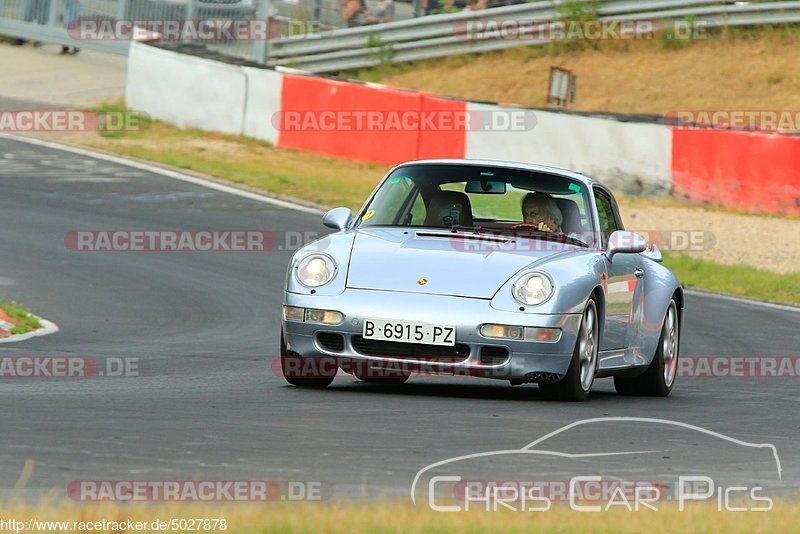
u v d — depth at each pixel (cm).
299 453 1855
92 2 11256
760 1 10275
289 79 8875
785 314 5288
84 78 10644
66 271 5031
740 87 9738
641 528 1252
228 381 2822
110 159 7981
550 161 8100
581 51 10594
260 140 9000
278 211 6800
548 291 2577
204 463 1736
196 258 5516
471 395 2752
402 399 2592
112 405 2322
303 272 2658
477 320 2525
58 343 3466
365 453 1880
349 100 8625
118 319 4100
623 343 2950
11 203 6397
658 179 7894
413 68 10775
